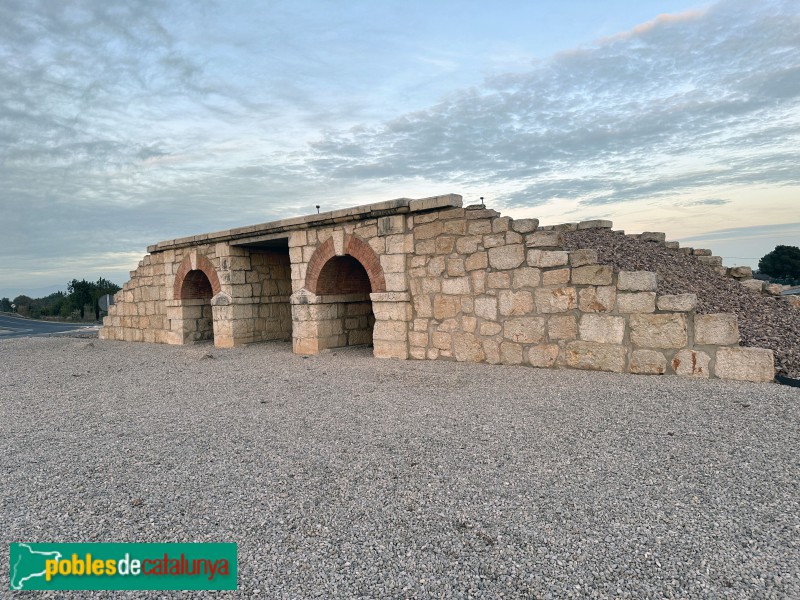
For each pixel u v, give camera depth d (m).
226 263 16.36
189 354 14.98
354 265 14.30
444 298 11.15
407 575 3.55
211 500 4.85
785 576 3.34
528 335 9.93
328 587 3.46
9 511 4.80
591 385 8.20
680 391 7.48
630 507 4.35
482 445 5.95
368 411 7.64
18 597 3.53
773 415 6.32
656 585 3.32
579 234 13.70
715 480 4.77
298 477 5.28
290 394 9.05
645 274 8.59
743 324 9.69
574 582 3.39
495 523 4.18
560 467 5.23
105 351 17.38
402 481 5.07
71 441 6.92
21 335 28.30
